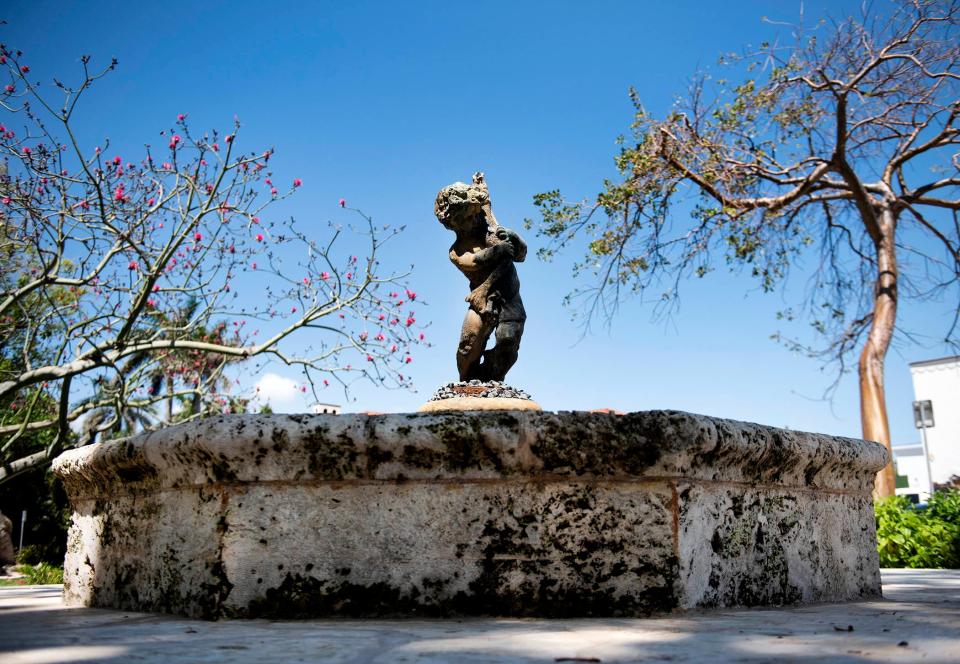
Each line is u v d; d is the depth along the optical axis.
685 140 13.44
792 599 3.51
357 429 2.89
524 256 4.48
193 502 3.07
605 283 13.69
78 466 3.87
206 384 11.34
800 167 13.86
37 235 8.97
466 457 2.92
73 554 4.18
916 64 12.92
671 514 2.93
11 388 8.62
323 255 10.62
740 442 3.20
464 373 4.41
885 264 13.26
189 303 11.84
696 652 1.95
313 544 2.89
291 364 10.30
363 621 2.76
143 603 3.32
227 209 9.83
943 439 29.08
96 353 9.18
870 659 1.81
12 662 1.83
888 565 8.43
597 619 2.77
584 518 2.92
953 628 2.38
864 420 12.48
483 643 2.12
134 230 9.37
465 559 2.89
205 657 1.90
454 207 4.39
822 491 3.95
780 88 13.14
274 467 2.92
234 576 2.86
